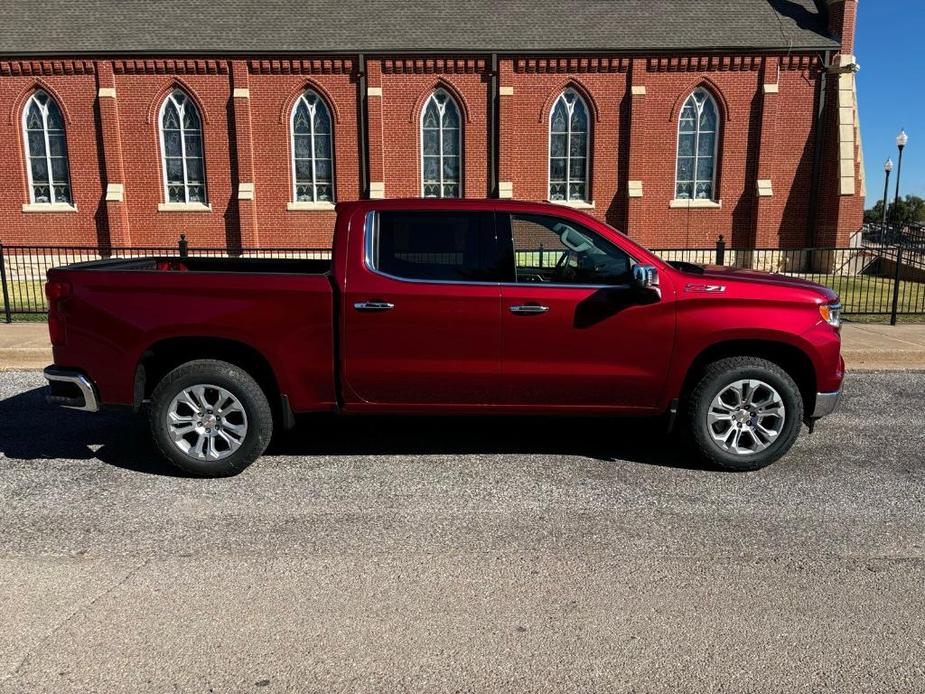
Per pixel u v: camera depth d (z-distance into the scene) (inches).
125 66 830.5
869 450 217.3
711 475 194.7
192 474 191.2
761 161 850.1
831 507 171.6
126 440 224.7
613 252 191.2
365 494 179.6
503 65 836.6
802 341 189.3
